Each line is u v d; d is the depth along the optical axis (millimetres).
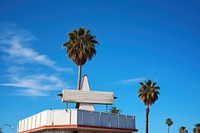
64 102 38500
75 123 35344
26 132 42438
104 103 39656
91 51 51750
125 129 39281
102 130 38094
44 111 37219
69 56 51844
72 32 52375
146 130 64250
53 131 36500
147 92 65750
